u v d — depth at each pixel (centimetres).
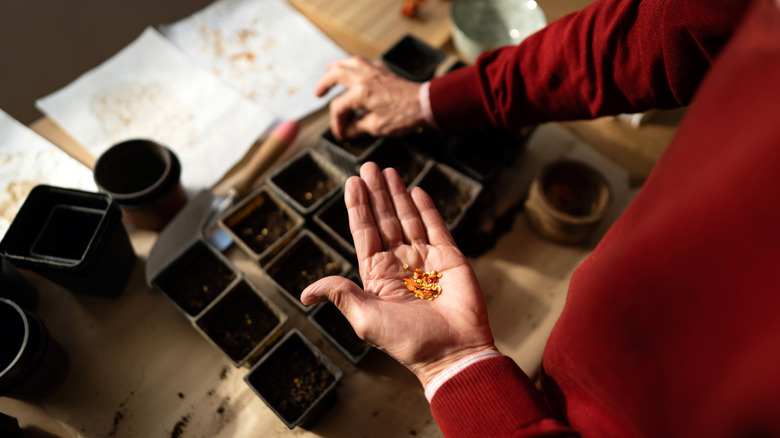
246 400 58
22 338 57
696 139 33
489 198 70
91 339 61
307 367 58
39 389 56
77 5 115
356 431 57
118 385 59
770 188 27
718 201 30
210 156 73
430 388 48
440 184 69
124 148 65
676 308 34
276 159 72
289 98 78
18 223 57
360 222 54
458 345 49
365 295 49
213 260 64
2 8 109
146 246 67
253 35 83
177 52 80
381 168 70
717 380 32
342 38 85
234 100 76
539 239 67
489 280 65
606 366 39
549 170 66
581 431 43
